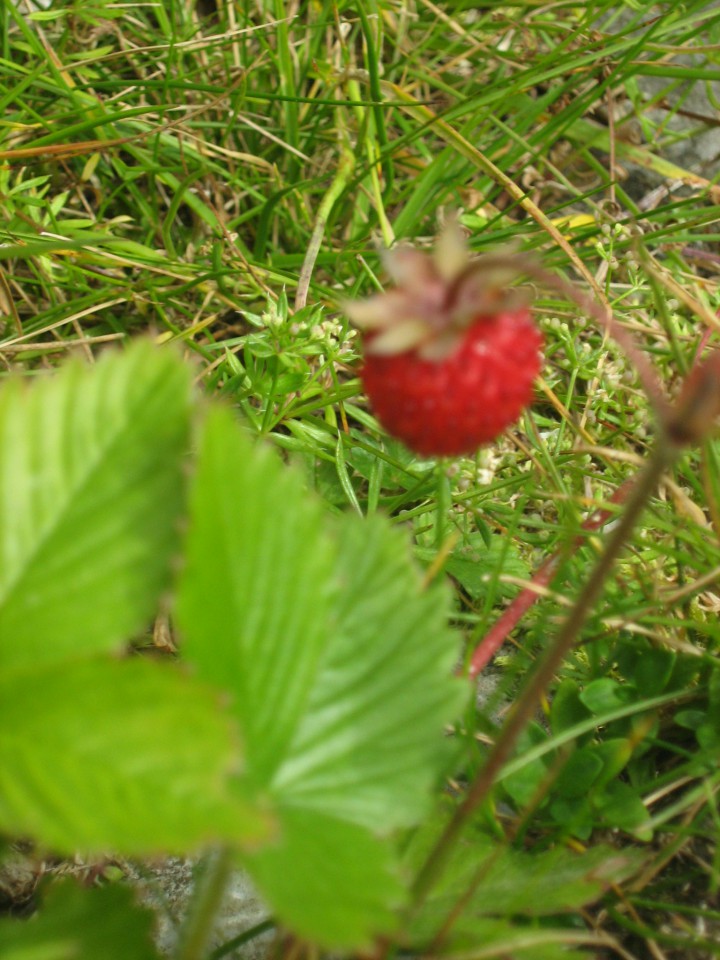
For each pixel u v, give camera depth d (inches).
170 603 5.4
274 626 2.9
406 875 3.6
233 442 2.8
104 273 7.1
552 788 4.3
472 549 5.7
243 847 2.5
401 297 3.0
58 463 2.9
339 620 3.3
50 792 2.5
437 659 3.2
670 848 4.1
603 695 4.6
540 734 4.5
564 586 5.3
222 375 6.4
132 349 3.0
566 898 3.6
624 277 7.1
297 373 6.0
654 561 5.4
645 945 4.0
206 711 2.6
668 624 4.8
